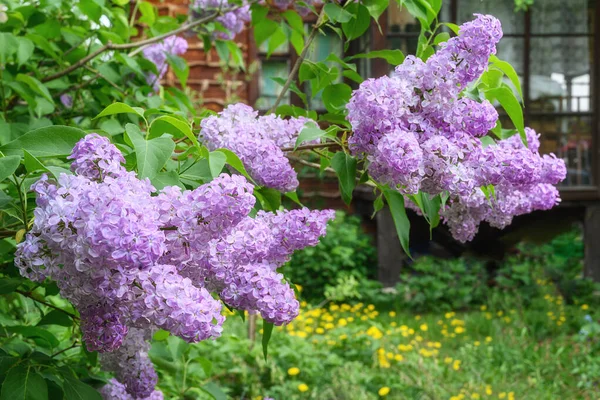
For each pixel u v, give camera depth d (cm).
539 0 596
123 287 97
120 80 183
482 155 120
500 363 405
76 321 136
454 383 361
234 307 114
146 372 137
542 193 135
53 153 109
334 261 586
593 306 548
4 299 163
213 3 188
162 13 529
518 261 619
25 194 107
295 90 152
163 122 113
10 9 174
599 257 586
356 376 338
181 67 198
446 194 126
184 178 119
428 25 134
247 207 101
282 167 124
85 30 184
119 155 102
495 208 134
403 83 116
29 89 168
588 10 599
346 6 143
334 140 131
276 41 186
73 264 98
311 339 398
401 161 113
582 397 364
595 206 588
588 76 602
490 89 128
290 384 321
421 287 577
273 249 118
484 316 518
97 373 161
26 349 138
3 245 127
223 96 568
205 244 103
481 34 116
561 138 602
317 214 120
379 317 529
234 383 328
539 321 477
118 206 94
